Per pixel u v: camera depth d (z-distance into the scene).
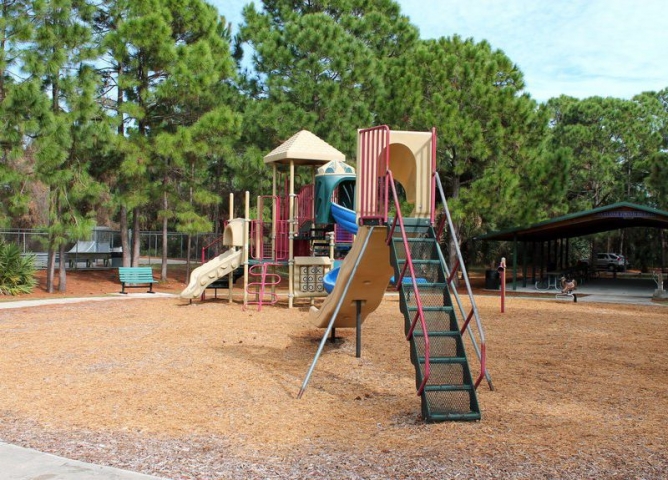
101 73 24.70
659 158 34.56
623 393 7.47
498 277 25.62
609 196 43.34
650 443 5.44
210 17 25.20
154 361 9.05
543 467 4.81
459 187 24.45
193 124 23.64
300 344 10.80
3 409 6.54
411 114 22.88
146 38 21.77
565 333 12.31
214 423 6.17
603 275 39.66
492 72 23.14
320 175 16.36
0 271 20.41
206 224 24.47
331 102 25.55
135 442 5.55
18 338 10.88
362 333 12.05
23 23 19.20
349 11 31.12
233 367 8.75
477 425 6.10
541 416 6.42
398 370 8.77
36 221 31.72
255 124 26.97
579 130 40.47
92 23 23.92
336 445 5.48
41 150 18.95
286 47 26.59
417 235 8.29
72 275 26.53
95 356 9.35
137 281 20.48
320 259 16.64
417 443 5.50
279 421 6.27
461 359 6.68
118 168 24.83
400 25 31.42
